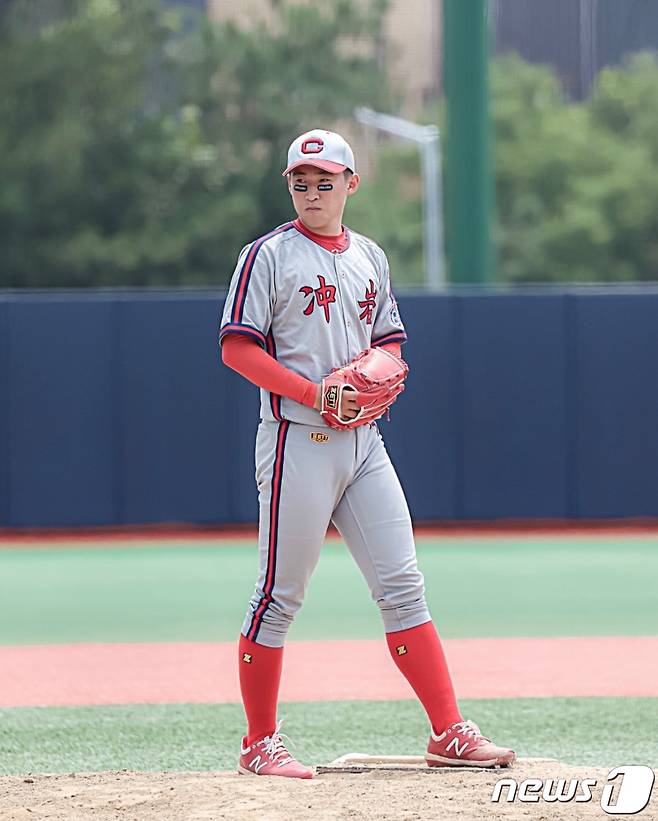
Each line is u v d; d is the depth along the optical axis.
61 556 42.53
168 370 46.72
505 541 44.59
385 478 16.73
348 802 14.48
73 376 46.56
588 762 18.59
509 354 46.88
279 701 22.72
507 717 21.33
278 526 16.27
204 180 151.50
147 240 141.38
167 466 46.81
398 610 16.62
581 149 173.50
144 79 153.50
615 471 47.09
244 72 157.88
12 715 22.02
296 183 16.31
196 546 44.31
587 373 47.06
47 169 139.25
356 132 167.88
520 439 46.97
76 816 14.17
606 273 168.38
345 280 16.52
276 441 16.30
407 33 180.12
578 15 192.50
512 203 172.50
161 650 27.61
